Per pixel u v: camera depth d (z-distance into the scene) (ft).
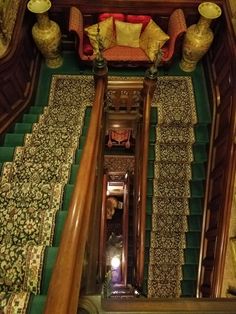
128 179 21.31
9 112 12.32
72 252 3.26
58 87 16.29
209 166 13.84
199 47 14.92
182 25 14.52
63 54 17.71
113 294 12.78
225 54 13.94
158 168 14.64
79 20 15.08
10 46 12.52
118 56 15.48
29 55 15.49
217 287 11.51
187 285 14.12
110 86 11.10
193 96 15.93
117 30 15.24
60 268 3.10
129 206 21.47
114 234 22.57
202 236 13.73
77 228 3.53
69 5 15.49
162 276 14.23
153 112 15.30
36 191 6.95
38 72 16.57
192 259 14.26
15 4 13.26
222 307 4.07
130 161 21.65
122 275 20.53
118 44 15.78
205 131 14.92
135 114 13.35
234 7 14.35
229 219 11.35
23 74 14.44
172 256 14.35
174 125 15.07
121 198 23.66
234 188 11.34
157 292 14.05
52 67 17.08
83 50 15.72
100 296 3.75
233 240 11.12
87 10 15.74
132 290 13.53
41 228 5.80
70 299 2.88
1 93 11.66
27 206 6.69
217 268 11.59
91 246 5.90
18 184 7.13
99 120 6.94
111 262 21.01
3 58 11.67
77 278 3.13
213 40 15.88
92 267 5.96
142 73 16.84
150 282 14.16
